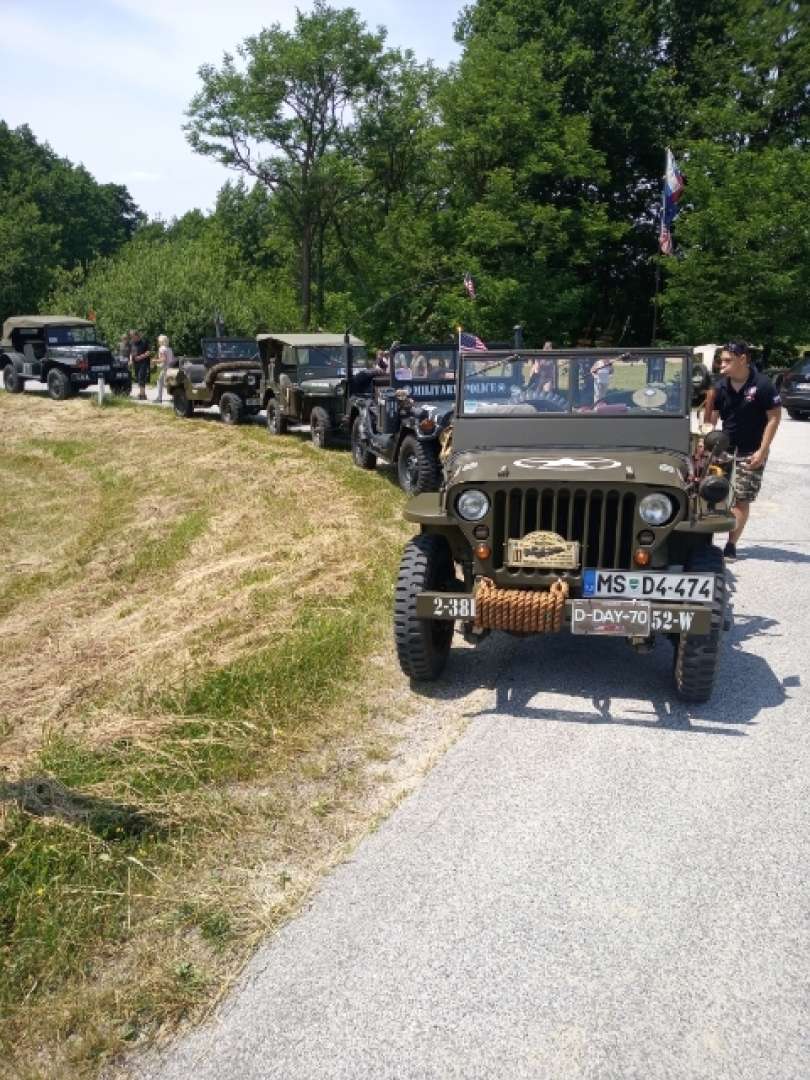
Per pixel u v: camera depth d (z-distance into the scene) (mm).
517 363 6051
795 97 30844
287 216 39906
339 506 11289
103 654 6766
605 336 37219
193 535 10484
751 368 7551
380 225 40188
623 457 5359
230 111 36000
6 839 3971
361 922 3510
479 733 5055
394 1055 2900
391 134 37344
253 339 20359
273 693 5477
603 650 6328
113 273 36781
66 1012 3076
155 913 3590
